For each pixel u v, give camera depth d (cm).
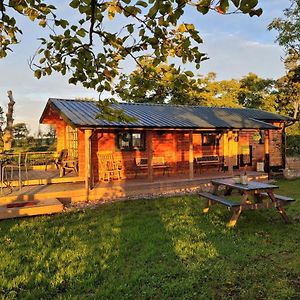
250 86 2916
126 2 213
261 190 636
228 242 529
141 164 1241
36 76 264
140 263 445
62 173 1117
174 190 1109
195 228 612
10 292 367
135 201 936
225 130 1228
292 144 1903
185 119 1227
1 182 904
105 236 575
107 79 268
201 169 1381
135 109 1324
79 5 220
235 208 620
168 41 235
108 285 378
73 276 407
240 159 1478
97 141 1162
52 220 716
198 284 381
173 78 242
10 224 686
